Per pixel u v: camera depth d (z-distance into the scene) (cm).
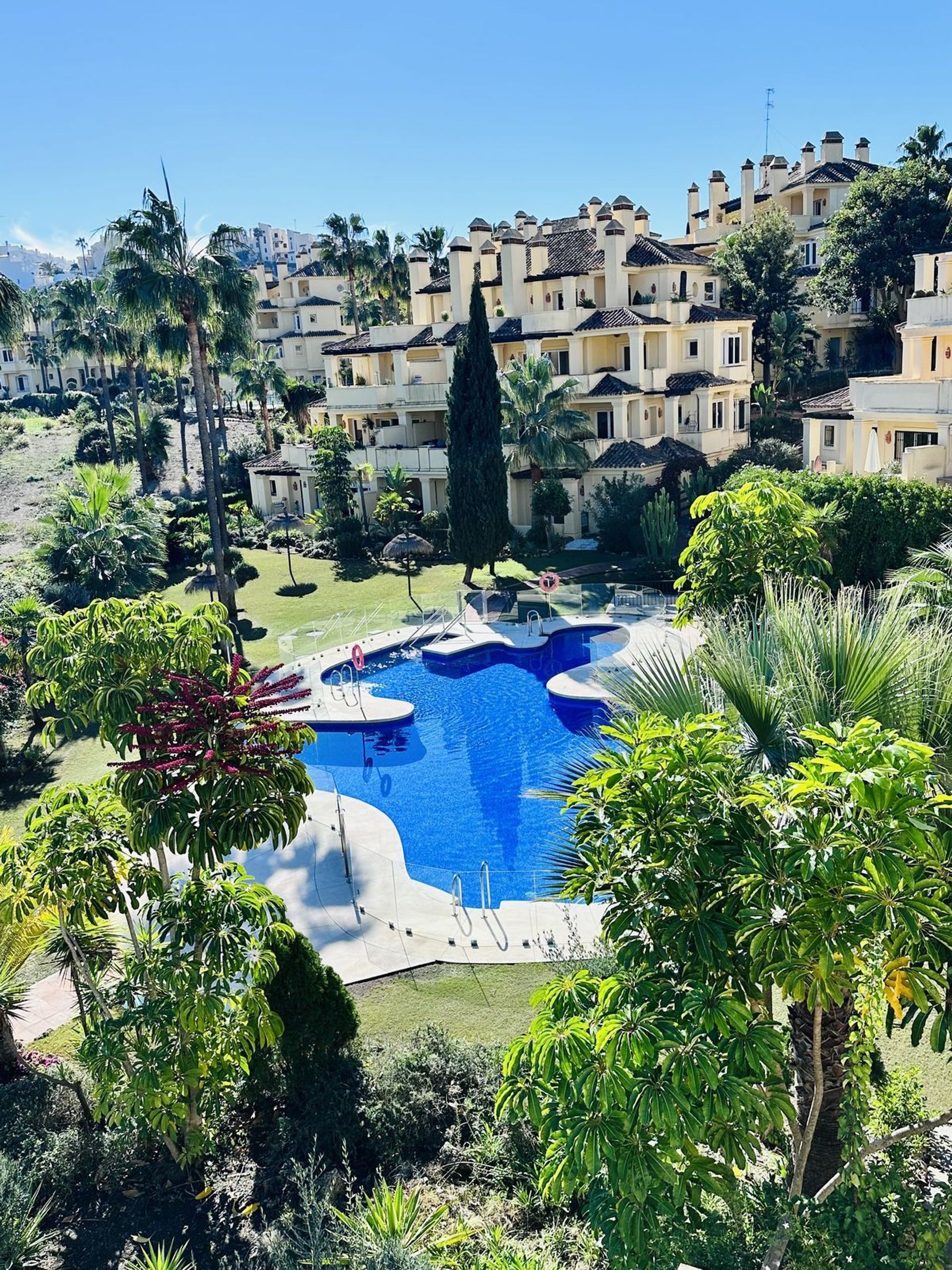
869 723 616
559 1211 991
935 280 3553
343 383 6194
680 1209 747
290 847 1977
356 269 7075
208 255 3575
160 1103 1025
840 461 3847
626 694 877
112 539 3459
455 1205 1020
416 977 1499
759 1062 665
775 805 642
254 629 3669
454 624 3562
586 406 4872
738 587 1465
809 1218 786
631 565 4094
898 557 2495
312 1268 858
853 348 6088
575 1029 706
